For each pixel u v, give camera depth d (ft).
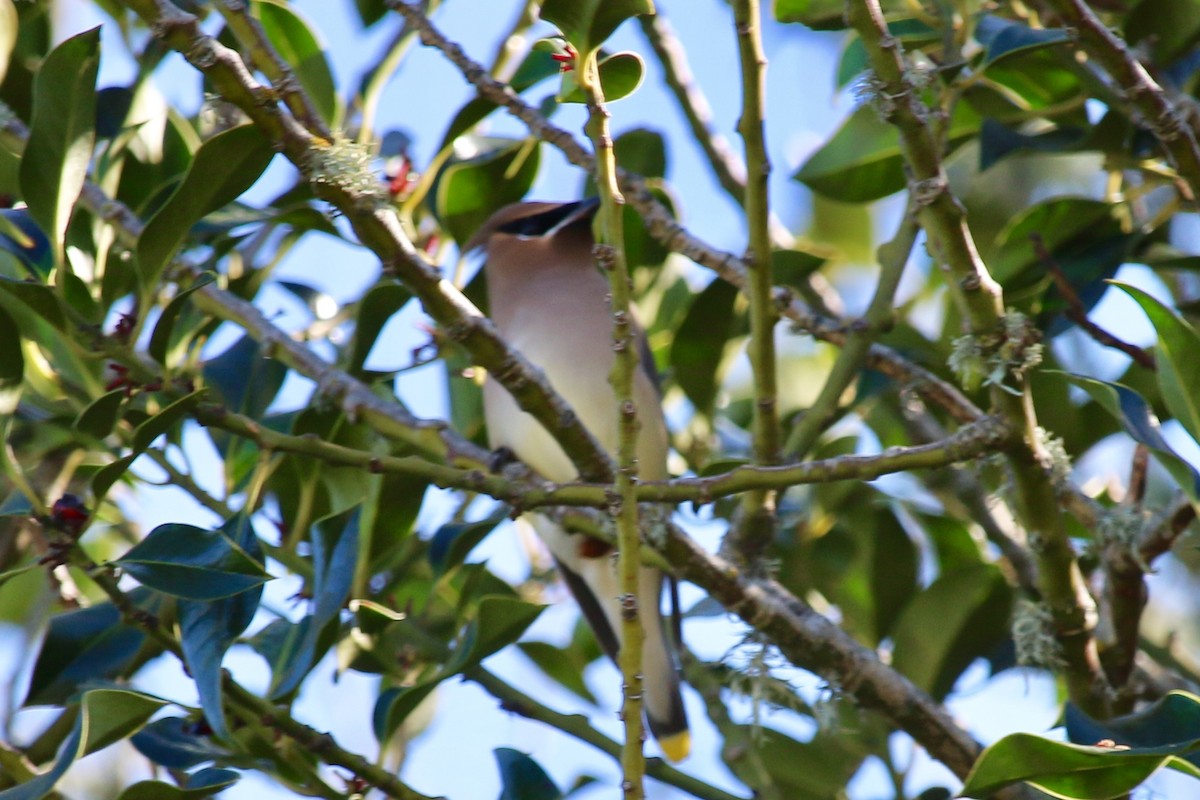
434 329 22.89
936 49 22.18
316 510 21.81
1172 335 15.69
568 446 16.94
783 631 19.66
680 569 19.30
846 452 25.68
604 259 14.58
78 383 20.10
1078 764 13.05
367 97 22.90
